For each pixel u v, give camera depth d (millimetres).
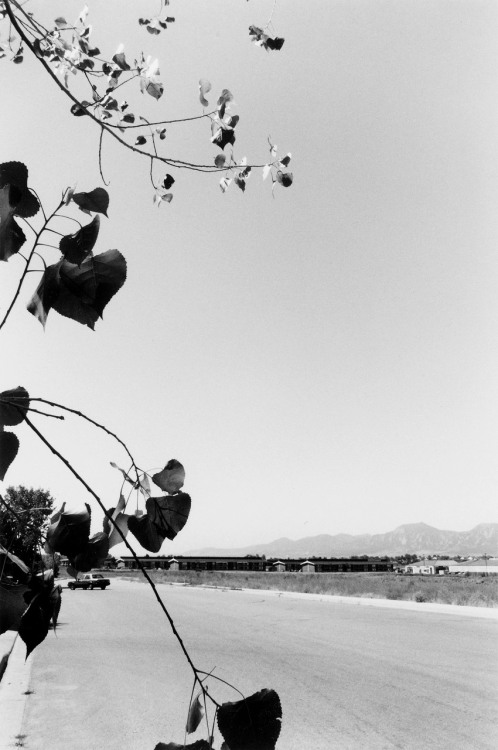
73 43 1227
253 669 9148
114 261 642
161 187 1152
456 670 9125
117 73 1218
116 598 28109
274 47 1262
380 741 5730
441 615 18266
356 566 149875
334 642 12117
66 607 21969
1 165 612
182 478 722
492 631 13891
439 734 5934
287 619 17188
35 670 9086
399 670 9109
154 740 5656
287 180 1212
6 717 6445
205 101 1105
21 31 887
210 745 697
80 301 631
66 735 5797
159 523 709
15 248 612
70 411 681
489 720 6410
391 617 17641
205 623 16141
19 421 661
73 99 947
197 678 718
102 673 8891
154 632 13898
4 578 606
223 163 1170
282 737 5832
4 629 589
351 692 7656
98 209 635
